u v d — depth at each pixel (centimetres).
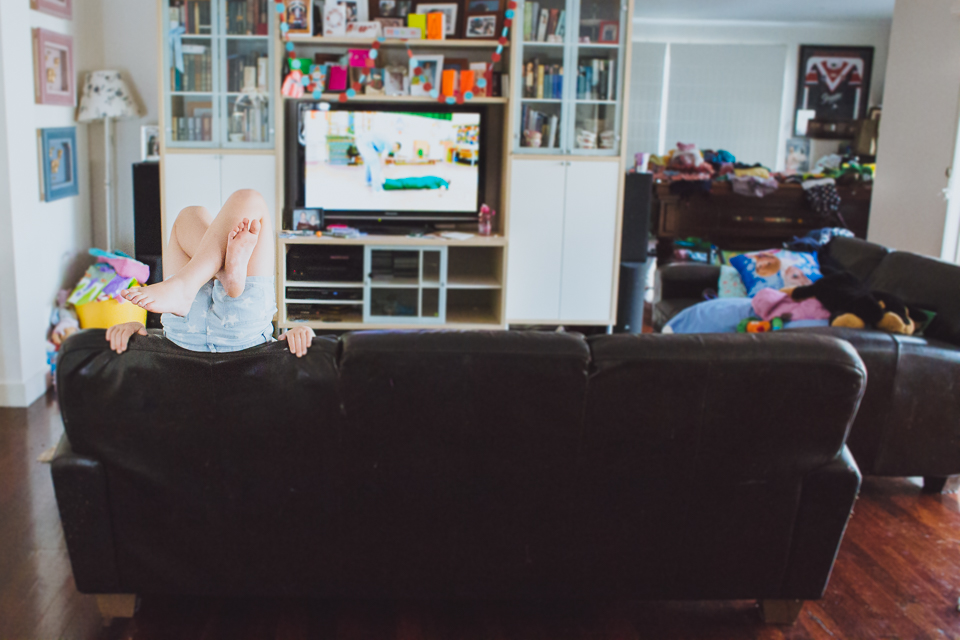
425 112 502
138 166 436
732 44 1005
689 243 761
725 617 225
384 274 484
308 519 199
